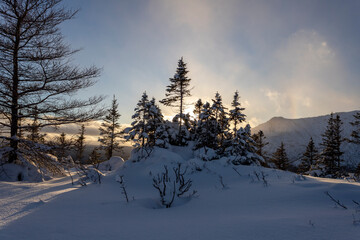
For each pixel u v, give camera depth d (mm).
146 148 17797
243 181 9938
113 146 35469
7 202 5418
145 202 6227
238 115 28000
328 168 28125
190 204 6434
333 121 35719
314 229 3193
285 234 3035
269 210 4969
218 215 4773
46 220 4133
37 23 12492
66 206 5504
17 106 12383
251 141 20594
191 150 26344
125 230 3535
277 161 45844
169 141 28688
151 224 3959
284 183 8148
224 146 22297
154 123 25625
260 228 3361
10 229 3471
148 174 12680
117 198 6973
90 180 10234
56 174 13648
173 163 14906
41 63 11539
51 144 12641
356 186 6297
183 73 27828
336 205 4926
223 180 10961
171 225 3855
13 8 11977
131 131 25141
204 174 12641
